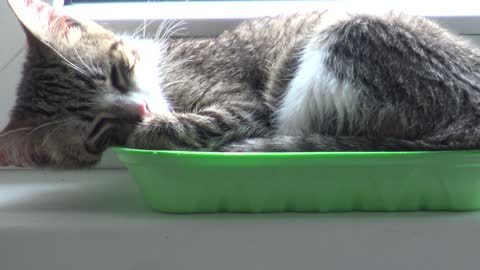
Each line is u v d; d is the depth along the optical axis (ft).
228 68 4.63
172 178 3.30
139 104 4.24
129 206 3.69
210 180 3.30
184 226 3.19
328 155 3.15
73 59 4.35
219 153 3.18
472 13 4.96
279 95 4.43
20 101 4.42
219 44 4.76
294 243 3.18
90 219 3.32
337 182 3.31
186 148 3.99
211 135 4.07
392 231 3.16
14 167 5.05
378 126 3.67
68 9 5.05
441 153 3.17
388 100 3.65
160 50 4.83
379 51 3.81
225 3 5.35
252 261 3.19
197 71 4.66
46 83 4.30
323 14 4.56
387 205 3.40
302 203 3.42
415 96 3.61
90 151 4.34
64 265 3.21
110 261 3.20
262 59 4.64
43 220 3.31
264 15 5.11
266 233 3.18
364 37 3.89
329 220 3.24
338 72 3.88
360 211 3.43
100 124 4.25
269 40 4.69
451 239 3.15
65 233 3.19
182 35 5.17
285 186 3.34
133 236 3.18
